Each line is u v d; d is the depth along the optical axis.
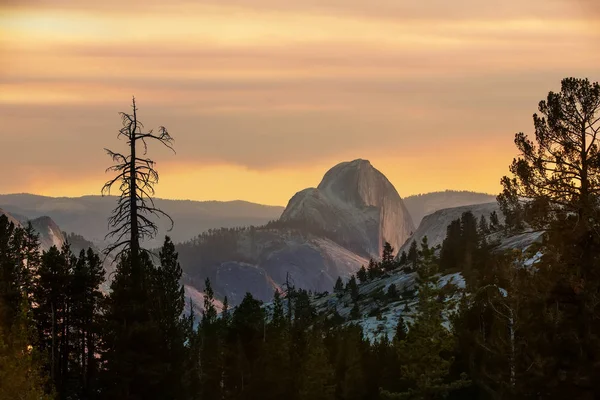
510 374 69.38
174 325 82.19
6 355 61.72
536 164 59.38
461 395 97.19
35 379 62.34
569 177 58.75
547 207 59.00
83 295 87.19
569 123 58.38
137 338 74.00
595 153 57.72
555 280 58.31
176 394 78.00
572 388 57.41
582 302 57.44
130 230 73.38
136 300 74.81
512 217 62.75
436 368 88.94
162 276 87.06
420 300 91.50
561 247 58.38
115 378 73.06
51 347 86.19
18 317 65.00
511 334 70.19
